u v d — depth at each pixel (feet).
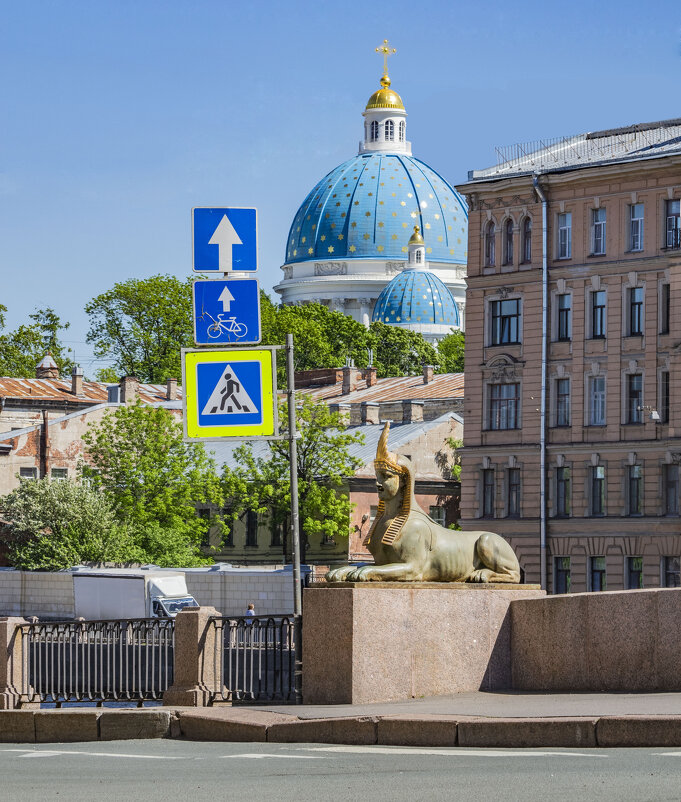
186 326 513.45
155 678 73.20
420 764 46.75
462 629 67.00
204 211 73.97
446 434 326.44
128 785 43.70
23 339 510.17
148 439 297.74
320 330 590.55
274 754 51.62
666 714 50.85
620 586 248.11
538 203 262.88
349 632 63.00
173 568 264.93
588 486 253.85
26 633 77.92
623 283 253.03
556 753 48.14
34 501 275.39
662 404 247.50
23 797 41.29
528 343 262.67
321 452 300.20
